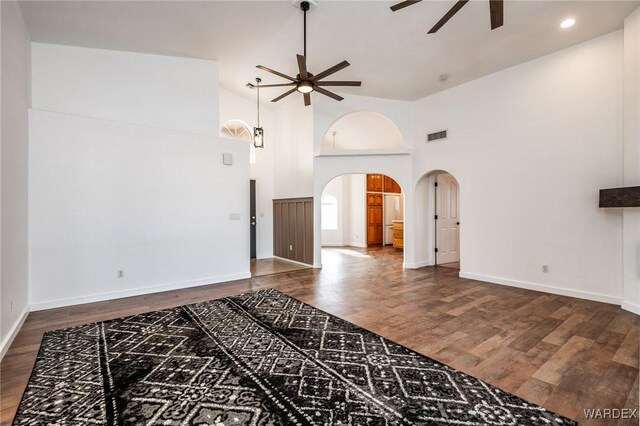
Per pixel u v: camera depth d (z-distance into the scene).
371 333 2.98
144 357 2.50
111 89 4.37
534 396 1.97
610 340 2.78
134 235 4.35
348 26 3.90
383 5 3.48
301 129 6.81
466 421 1.74
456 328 3.10
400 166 6.30
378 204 10.64
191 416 1.79
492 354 2.54
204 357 2.50
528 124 4.59
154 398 1.96
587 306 3.76
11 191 2.93
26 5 3.29
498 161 4.95
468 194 5.37
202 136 4.98
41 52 3.96
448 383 2.12
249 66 5.33
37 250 3.66
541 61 4.45
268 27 3.98
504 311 3.62
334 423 1.73
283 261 7.34
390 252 9.06
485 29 3.82
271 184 7.93
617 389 2.03
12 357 2.53
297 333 2.99
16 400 1.96
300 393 2.01
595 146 3.95
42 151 3.70
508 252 4.85
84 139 3.98
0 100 2.62
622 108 3.72
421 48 4.32
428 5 3.42
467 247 5.41
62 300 3.82
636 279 3.50
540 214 4.48
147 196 4.46
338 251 9.31
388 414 1.81
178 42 4.37
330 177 6.45
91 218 4.02
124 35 4.05
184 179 4.79
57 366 2.37
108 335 2.95
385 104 6.19
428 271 6.04
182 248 4.78
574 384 2.10
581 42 4.05
